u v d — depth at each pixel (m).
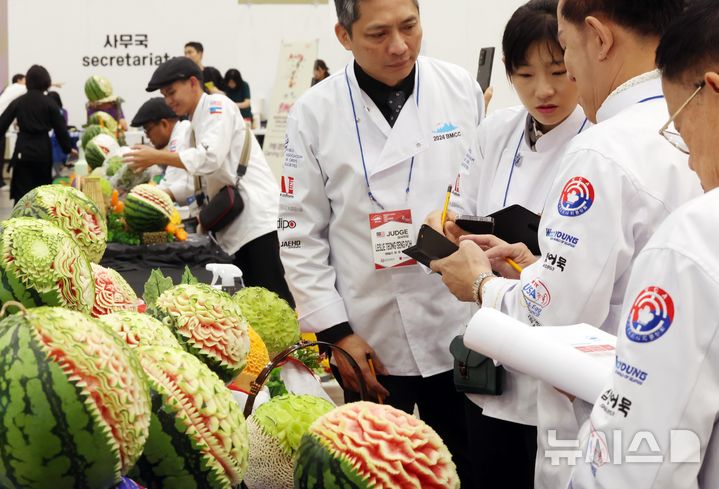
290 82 5.75
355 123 2.46
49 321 0.95
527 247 2.02
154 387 1.10
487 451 2.20
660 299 1.03
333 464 1.18
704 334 1.01
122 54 10.01
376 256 2.46
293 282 2.53
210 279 3.29
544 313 1.57
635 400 1.04
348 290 2.53
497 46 5.48
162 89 4.61
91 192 3.93
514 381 2.05
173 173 5.51
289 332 1.94
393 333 2.51
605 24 1.53
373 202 2.46
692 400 1.01
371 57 2.34
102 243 1.73
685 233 1.04
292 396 1.48
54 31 10.04
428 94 2.52
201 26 10.15
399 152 2.44
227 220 4.41
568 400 1.68
